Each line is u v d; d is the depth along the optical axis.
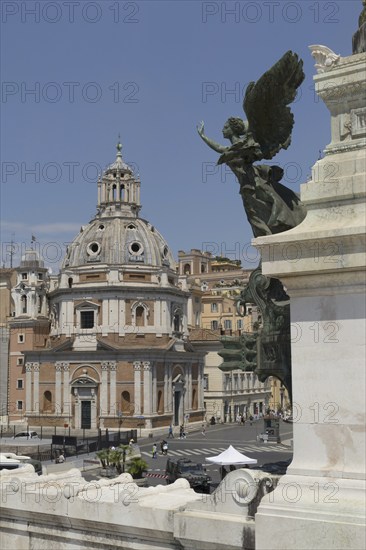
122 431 77.81
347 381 7.02
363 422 6.90
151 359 80.62
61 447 57.19
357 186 7.24
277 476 7.80
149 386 80.06
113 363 81.31
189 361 88.44
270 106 8.83
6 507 10.12
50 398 85.06
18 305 90.75
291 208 8.80
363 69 7.39
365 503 6.71
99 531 9.20
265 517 7.22
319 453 7.17
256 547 7.27
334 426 7.08
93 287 83.62
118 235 86.81
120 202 90.56
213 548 7.95
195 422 88.62
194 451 64.12
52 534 9.68
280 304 8.77
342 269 6.96
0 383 90.81
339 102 7.63
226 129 9.09
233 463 23.70
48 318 91.25
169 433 77.50
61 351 83.81
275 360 8.83
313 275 7.20
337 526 6.72
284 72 8.56
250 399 99.12
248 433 79.38
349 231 6.84
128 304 83.88
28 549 9.97
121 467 42.81
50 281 93.06
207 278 115.31
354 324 7.00
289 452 59.38
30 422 85.31
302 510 7.01
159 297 85.00
